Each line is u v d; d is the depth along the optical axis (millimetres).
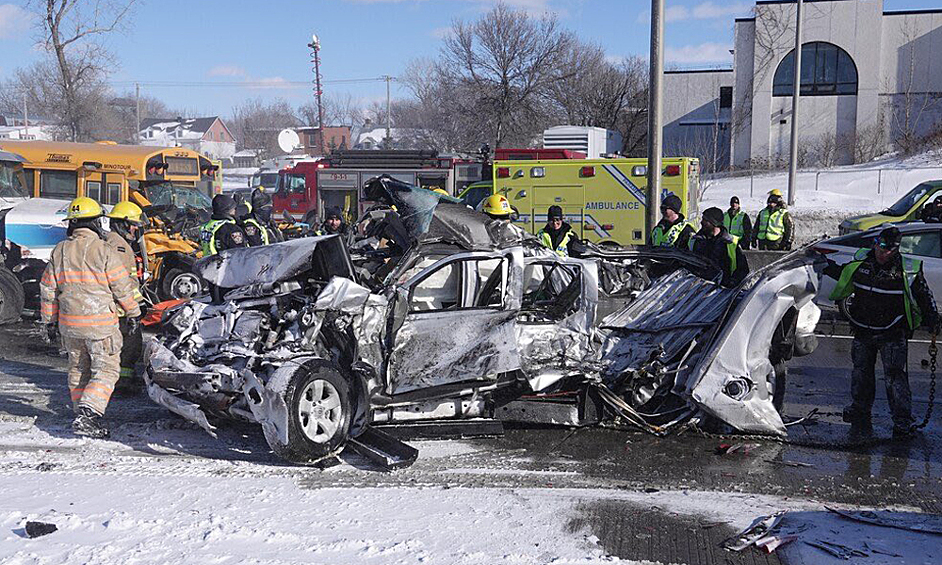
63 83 31250
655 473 6359
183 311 7371
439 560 4547
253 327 6980
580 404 7504
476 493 5770
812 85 42719
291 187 22594
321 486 5898
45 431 7195
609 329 7762
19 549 4500
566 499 5684
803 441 7230
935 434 7516
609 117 47344
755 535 5027
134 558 4430
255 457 6621
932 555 4777
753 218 27297
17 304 12648
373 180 7730
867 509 5621
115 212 9094
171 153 18766
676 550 4836
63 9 30109
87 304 7039
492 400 7344
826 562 4684
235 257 7641
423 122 60844
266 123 112562
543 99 45750
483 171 21031
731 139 44219
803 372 10008
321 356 6855
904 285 7395
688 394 7195
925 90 41594
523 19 44844
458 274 7238
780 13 42406
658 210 12867
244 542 4703
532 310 7570
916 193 18047
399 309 6844
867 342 7566
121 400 8344
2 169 14305
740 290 7500
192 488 5723
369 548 4656
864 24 41625
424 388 6895
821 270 7234
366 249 8445
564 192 17578
